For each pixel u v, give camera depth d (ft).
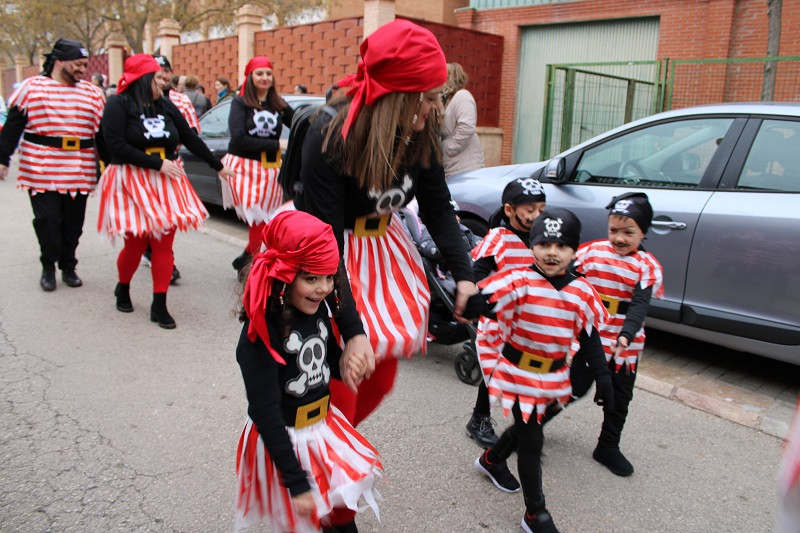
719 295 14.32
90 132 19.70
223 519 9.62
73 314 17.98
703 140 15.16
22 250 24.54
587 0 40.42
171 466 10.95
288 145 9.07
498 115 45.62
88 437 11.78
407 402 13.60
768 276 13.57
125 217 16.31
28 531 9.22
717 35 35.55
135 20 69.77
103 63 75.25
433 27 40.83
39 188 19.08
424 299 9.23
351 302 7.77
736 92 35.24
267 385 6.77
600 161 16.81
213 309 18.65
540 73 43.96
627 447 12.12
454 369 15.39
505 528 9.70
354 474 7.04
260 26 51.03
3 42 99.40
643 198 10.77
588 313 9.12
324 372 7.38
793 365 15.89
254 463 7.14
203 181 29.22
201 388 13.79
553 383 9.39
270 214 18.74
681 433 12.69
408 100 7.70
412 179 8.68
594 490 10.73
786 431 12.55
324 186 8.17
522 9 43.34
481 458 10.80
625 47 39.99
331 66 43.57
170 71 21.11
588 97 39.22
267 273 6.62
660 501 10.48
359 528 9.55
